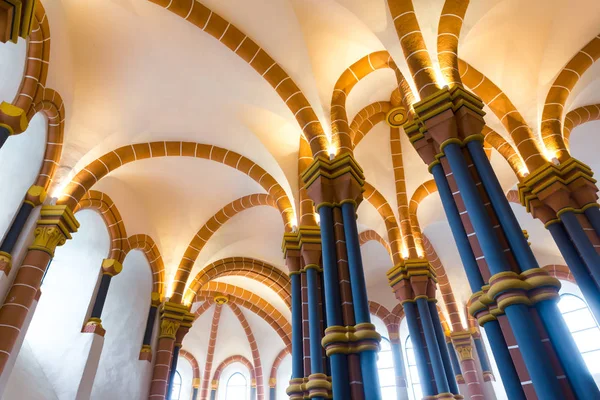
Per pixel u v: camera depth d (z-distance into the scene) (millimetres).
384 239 13820
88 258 11188
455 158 5867
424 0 7609
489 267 4938
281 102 9625
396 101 11422
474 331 15539
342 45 9039
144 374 11570
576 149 12430
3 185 8453
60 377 9297
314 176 7988
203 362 21062
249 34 8984
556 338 4281
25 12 5484
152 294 12680
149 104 10281
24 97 7715
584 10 8508
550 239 15039
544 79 9180
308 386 7008
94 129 9969
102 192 11344
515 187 13188
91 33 8875
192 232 13609
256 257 15906
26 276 7820
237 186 12953
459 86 6457
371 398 5656
